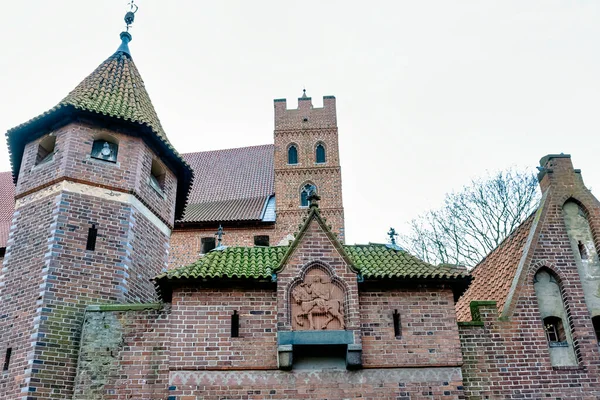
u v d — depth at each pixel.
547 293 21.61
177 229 42.72
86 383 19.11
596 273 21.98
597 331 21.41
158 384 19.05
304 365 18.56
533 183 41.38
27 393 18.91
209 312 19.02
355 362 18.23
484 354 20.11
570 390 19.78
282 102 50.66
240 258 21.19
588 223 22.89
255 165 52.03
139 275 23.45
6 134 25.30
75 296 21.14
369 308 19.42
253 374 18.34
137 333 19.83
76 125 24.14
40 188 23.44
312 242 19.84
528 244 22.14
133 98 26.98
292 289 19.19
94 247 22.28
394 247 22.36
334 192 46.78
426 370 18.75
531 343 20.39
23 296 21.23
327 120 49.97
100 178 23.53
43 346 19.80
